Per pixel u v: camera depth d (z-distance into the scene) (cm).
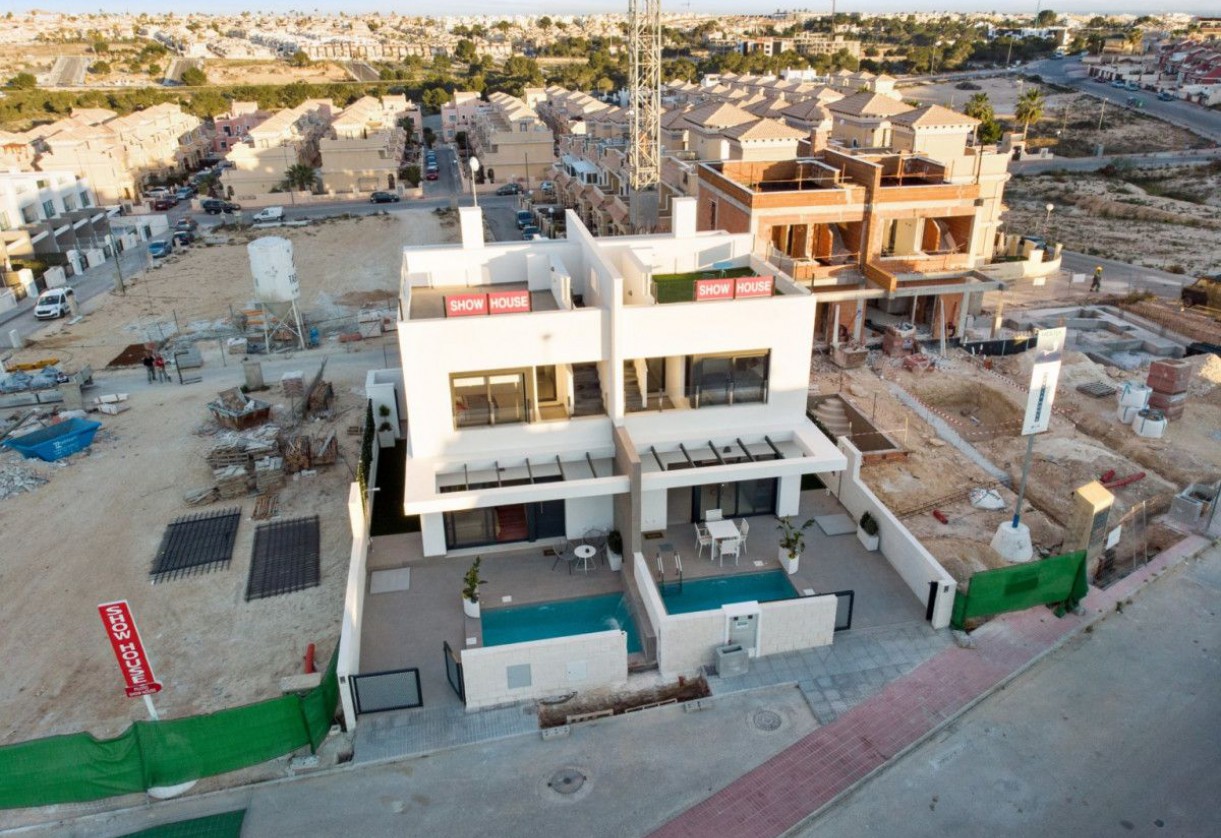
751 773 2003
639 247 3350
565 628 2562
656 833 1853
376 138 11375
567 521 2933
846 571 2761
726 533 2800
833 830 1858
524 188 11106
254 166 10931
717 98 10206
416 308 3156
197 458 3903
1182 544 2861
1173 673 2291
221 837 1861
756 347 2906
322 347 5441
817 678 2292
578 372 2905
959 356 4925
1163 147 12800
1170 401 3953
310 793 1980
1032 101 12562
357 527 2722
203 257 7975
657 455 2938
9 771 1873
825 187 5091
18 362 5216
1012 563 2819
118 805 1966
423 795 1967
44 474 3759
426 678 2330
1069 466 3525
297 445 3788
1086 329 5531
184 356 5072
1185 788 1936
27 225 7831
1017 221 8769
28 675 2519
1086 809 1891
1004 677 2275
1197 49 18462
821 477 3362
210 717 1959
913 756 2045
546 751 2083
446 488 2770
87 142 10344
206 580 2970
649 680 2302
